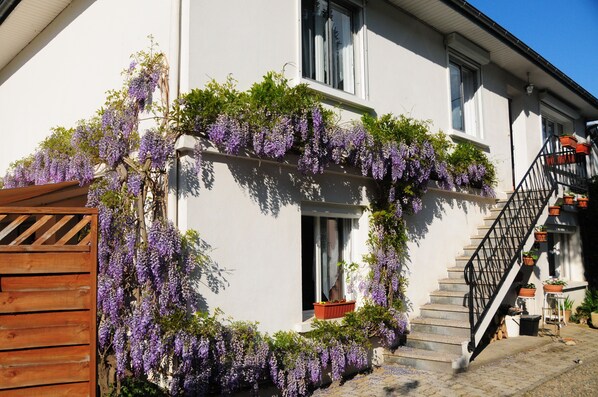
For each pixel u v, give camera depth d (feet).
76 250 11.94
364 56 28.86
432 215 32.81
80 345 11.70
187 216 19.35
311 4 27.14
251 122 20.34
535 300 39.58
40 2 30.37
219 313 19.74
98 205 19.66
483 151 39.70
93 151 22.34
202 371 18.33
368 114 28.12
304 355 21.26
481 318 27.09
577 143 41.60
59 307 11.60
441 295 31.12
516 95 46.50
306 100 21.89
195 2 20.61
